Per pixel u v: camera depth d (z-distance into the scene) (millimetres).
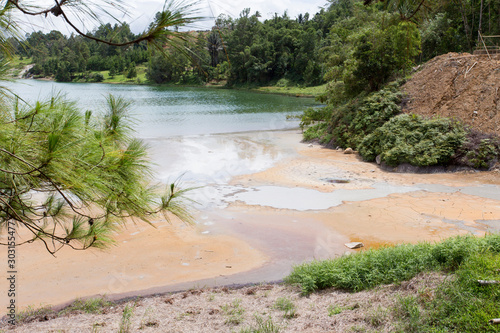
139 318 5797
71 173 2346
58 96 2434
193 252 8820
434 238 9266
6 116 2232
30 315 6102
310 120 27297
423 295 4902
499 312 4152
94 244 3150
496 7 19688
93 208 3432
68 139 2303
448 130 16594
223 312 5871
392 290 5527
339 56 26969
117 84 98562
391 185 14102
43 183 2426
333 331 4645
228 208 11688
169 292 7035
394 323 4496
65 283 7375
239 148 21203
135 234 9789
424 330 4223
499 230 9641
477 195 12633
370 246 8961
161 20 1835
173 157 18281
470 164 15258
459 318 4258
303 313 5453
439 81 19344
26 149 2203
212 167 16641
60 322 5738
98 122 3047
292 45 96875
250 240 9477
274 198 12641
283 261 8352
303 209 11602
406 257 6441
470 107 17250
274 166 17141
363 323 4723
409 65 22375
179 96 63375
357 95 23750
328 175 15633
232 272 7871
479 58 19031
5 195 2400
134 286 7289
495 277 4797
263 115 37750
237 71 96125
